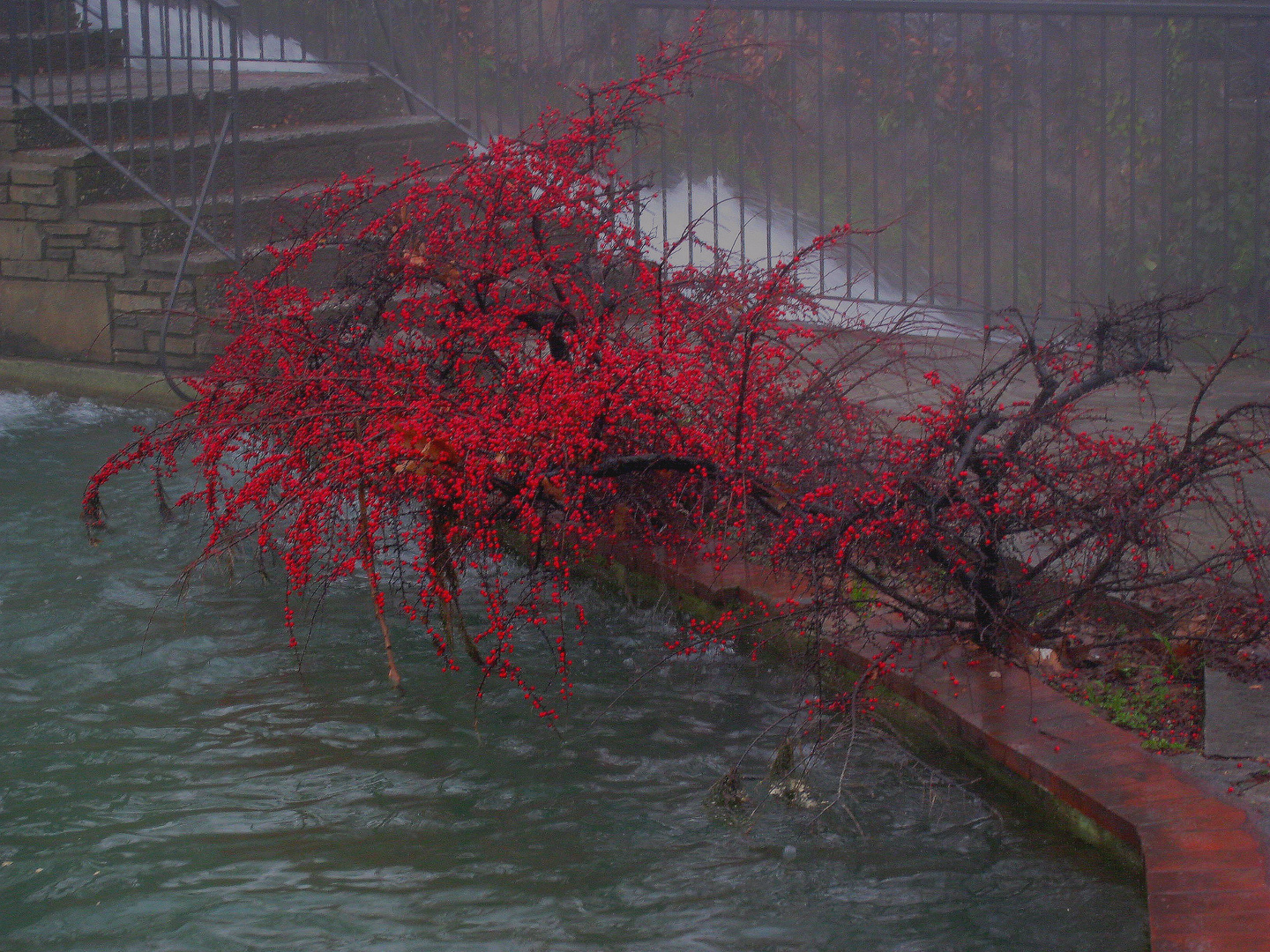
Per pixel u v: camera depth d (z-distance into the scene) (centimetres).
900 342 538
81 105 927
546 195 496
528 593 465
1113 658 432
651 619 513
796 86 1203
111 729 424
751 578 498
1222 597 429
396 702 444
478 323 487
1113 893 328
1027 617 443
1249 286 946
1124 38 1095
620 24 1233
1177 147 1022
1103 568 433
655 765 403
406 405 438
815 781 388
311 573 536
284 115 1024
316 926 320
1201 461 429
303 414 451
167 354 864
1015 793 376
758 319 437
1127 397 721
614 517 537
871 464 459
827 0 903
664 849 356
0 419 805
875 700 420
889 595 438
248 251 869
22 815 371
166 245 877
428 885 339
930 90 913
